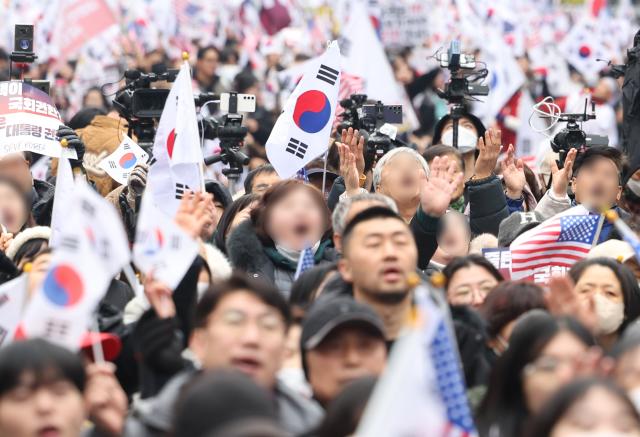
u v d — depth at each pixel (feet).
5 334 60.70
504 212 89.10
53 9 135.54
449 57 97.96
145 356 57.88
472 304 69.97
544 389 55.36
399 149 84.28
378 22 142.92
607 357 54.95
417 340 39.78
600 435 44.83
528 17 146.30
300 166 85.56
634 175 90.02
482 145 90.63
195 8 141.49
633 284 70.23
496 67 127.95
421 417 39.45
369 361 55.83
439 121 102.32
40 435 50.31
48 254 63.82
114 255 53.06
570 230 77.87
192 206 64.03
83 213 52.90
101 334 61.31
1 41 135.95
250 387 44.96
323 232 76.79
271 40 142.31
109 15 129.39
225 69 140.46
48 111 91.50
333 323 55.52
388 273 60.70
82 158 86.79
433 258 81.15
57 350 51.06
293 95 85.66
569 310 62.28
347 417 47.80
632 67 96.53
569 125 93.56
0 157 89.20
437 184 74.79
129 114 97.14
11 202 83.46
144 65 136.87
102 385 53.57
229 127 95.40
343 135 88.22
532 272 78.23
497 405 57.06
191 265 63.57
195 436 44.39
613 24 141.28
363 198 70.54
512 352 57.00
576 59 139.23
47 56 134.41
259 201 76.33
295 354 61.21
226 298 54.39
